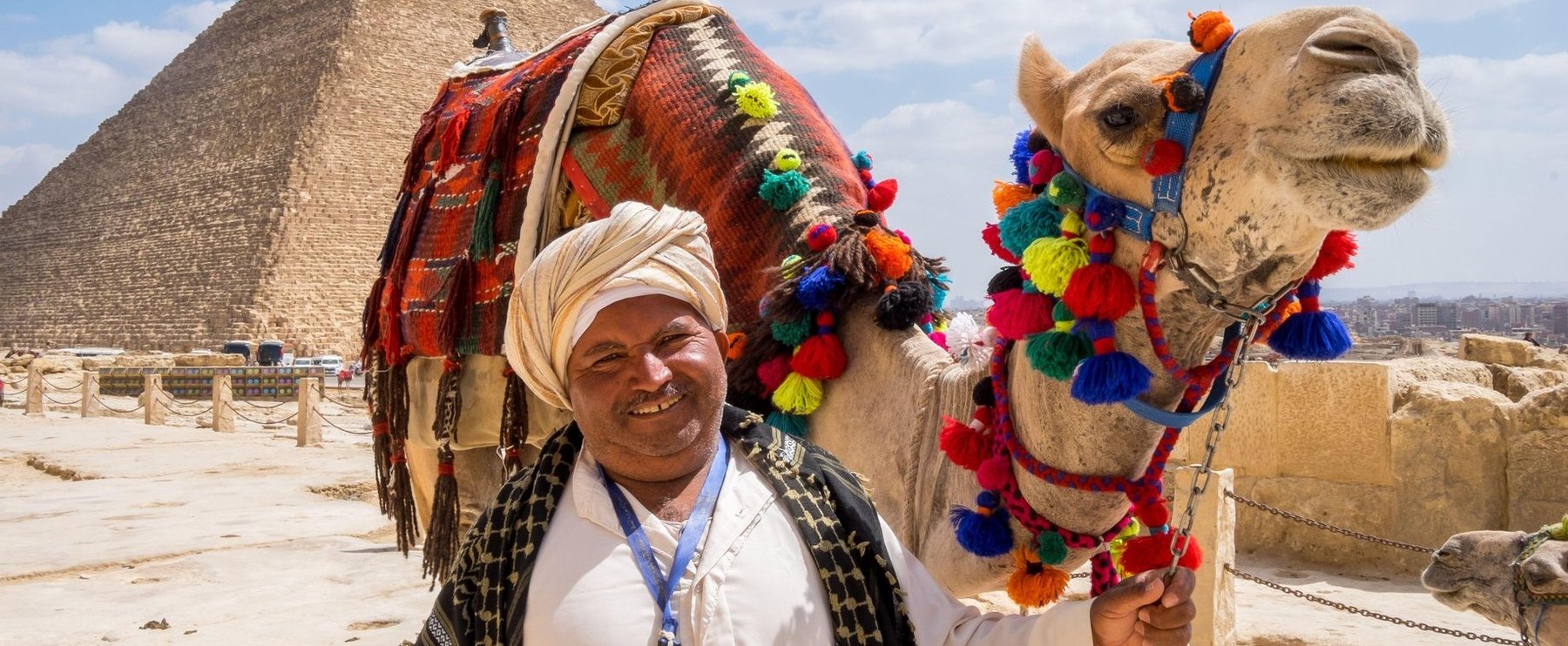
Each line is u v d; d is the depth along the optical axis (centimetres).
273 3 14588
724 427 286
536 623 256
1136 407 287
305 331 11219
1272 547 1009
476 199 552
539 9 14488
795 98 497
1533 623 481
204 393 4262
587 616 251
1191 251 271
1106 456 307
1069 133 287
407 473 617
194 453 2020
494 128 540
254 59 14000
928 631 272
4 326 14225
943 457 377
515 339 283
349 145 12400
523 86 547
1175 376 286
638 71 513
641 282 269
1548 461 903
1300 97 244
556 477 273
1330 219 243
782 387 426
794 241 442
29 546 1116
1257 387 1020
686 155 479
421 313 574
